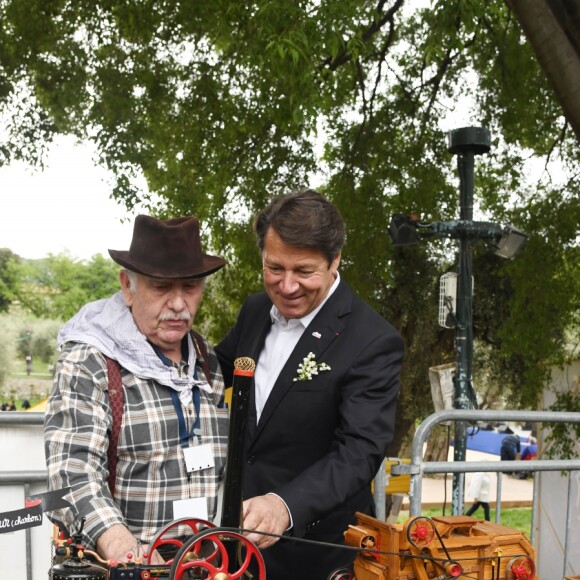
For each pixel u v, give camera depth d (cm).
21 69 903
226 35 830
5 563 291
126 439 192
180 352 211
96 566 153
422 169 959
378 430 201
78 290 5159
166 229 196
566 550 354
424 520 167
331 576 185
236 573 150
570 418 320
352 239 939
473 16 675
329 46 573
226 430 214
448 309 661
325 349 212
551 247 901
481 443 2000
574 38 476
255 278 947
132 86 898
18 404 3281
